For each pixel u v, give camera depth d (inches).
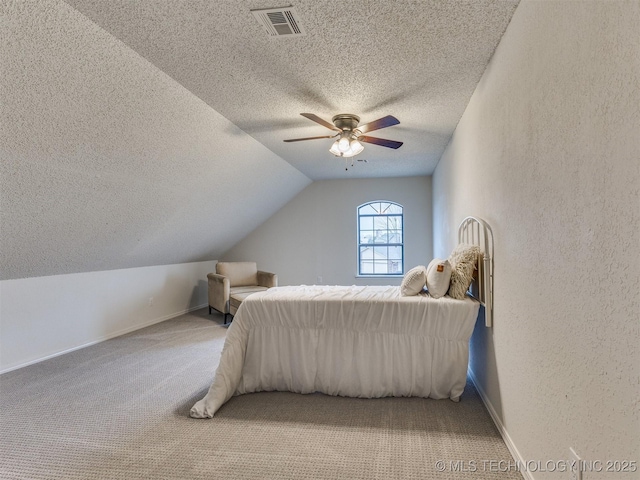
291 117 133.7
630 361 37.4
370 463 74.3
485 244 94.5
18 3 66.1
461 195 135.0
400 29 80.4
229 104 121.3
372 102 120.7
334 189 260.8
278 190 235.5
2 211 105.1
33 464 75.1
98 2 70.2
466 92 112.9
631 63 36.7
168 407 101.0
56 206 117.0
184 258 229.3
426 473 70.9
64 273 155.3
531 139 63.9
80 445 82.0
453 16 75.5
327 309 108.3
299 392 110.4
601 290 42.6
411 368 104.6
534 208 62.8
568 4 50.2
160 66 95.9
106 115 100.3
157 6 71.8
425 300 103.6
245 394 110.2
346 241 259.4
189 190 161.9
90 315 166.7
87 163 110.1
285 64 95.8
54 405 102.5
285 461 75.3
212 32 81.0
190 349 155.9
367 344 106.3
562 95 52.0
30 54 75.2
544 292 58.9
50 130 93.0
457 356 102.4
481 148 102.4
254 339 112.1
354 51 89.4
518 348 71.8
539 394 61.2
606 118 41.2
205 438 84.6
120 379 122.3
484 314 101.0
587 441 46.0
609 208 40.9
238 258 272.7
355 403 103.0
